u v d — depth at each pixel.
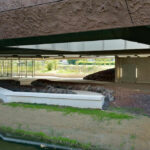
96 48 16.14
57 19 6.90
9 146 6.52
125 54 19.25
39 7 7.02
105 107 10.22
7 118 8.51
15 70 37.97
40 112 8.94
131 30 7.55
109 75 23.36
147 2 5.44
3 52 19.00
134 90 13.32
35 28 7.46
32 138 6.98
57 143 6.59
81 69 38.75
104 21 6.18
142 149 5.77
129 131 6.77
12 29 7.98
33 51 17.31
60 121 7.90
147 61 18.78
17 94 10.95
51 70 41.78
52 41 10.74
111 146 6.09
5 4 7.65
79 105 9.89
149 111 9.23
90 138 6.59
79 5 6.35
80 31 6.70
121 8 5.79
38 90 15.27
